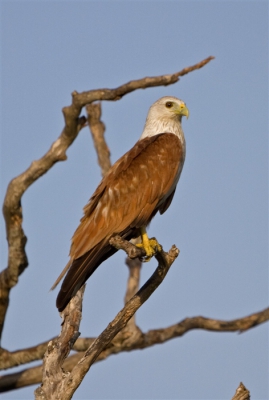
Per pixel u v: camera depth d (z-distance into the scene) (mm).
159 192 13188
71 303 11938
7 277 17656
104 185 12992
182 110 14477
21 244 17281
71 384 10477
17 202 16906
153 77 15891
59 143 16828
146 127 14812
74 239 12391
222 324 19844
